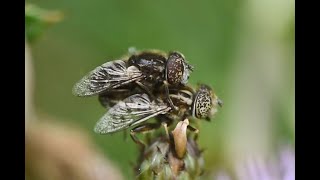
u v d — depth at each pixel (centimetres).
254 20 16
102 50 17
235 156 15
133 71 10
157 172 10
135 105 10
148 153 10
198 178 10
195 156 10
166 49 17
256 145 16
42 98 16
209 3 18
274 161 12
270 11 16
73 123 15
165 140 10
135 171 11
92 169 13
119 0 17
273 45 16
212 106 10
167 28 17
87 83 10
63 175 13
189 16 17
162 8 17
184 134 10
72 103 16
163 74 10
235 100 16
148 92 10
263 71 16
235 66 17
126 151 14
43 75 17
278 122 16
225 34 17
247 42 16
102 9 17
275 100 16
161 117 10
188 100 10
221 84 17
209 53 17
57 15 12
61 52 17
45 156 13
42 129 13
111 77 10
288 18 16
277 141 15
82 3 17
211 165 14
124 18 17
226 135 16
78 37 17
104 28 17
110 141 14
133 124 10
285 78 16
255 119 16
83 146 13
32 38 12
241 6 16
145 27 17
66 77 17
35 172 13
